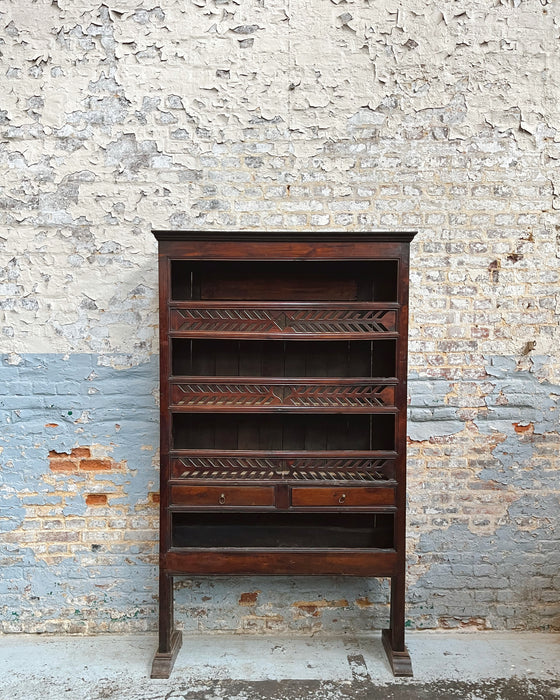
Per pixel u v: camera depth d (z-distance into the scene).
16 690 2.22
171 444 2.31
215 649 2.51
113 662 2.42
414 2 2.59
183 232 2.21
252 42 2.58
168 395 2.28
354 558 2.31
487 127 2.61
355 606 2.64
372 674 2.33
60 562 2.63
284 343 2.52
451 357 2.64
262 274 2.48
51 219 2.60
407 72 2.60
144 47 2.58
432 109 2.61
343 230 2.62
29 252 2.61
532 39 2.60
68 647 2.53
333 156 2.61
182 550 2.31
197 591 2.63
